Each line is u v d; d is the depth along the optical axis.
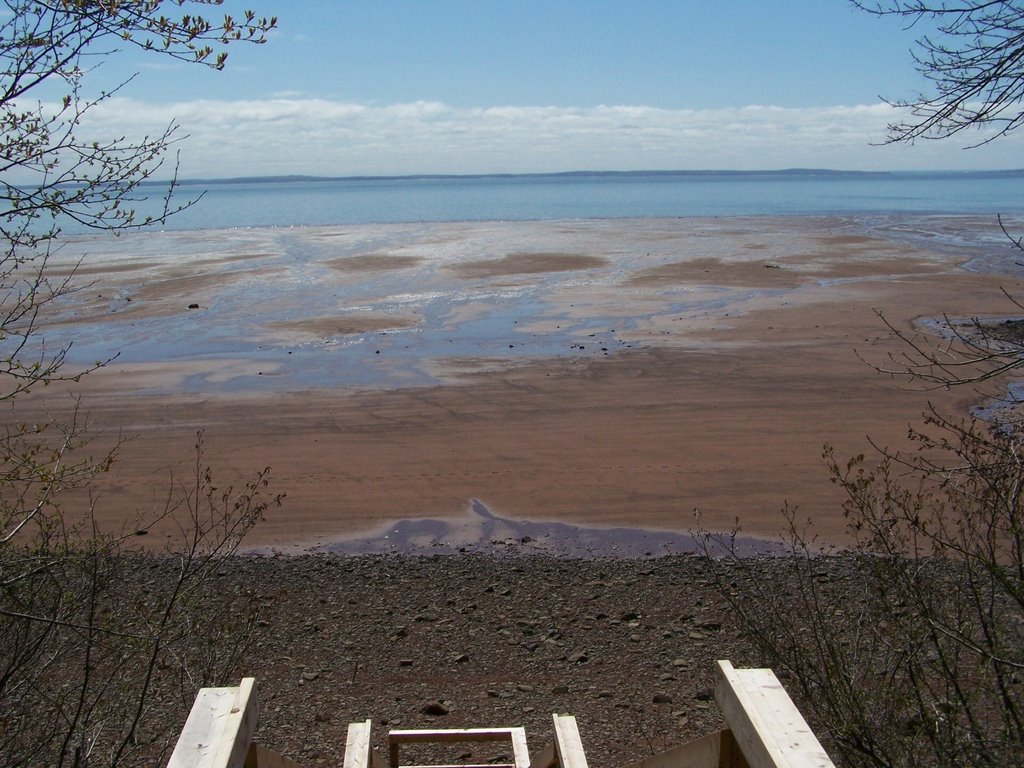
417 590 10.31
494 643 8.94
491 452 15.31
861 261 38.41
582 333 24.39
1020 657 4.47
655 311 27.47
